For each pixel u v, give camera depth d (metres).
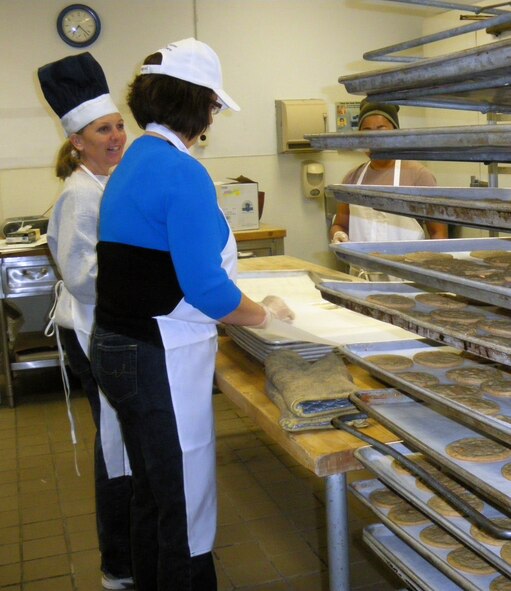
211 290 1.46
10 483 3.09
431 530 1.25
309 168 5.07
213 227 1.47
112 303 1.59
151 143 1.53
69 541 2.60
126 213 1.53
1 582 2.35
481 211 0.95
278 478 3.04
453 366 1.42
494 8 1.45
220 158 5.03
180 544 1.68
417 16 5.22
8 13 4.48
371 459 1.29
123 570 2.27
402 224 2.92
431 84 1.03
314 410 1.40
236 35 4.92
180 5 4.77
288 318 1.93
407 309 1.30
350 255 1.29
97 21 4.59
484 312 1.30
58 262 2.03
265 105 5.05
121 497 2.20
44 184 4.69
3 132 4.59
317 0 5.03
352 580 2.27
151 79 1.51
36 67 4.57
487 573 1.12
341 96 5.19
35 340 4.40
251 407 1.59
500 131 0.87
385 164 2.92
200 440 1.66
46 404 4.12
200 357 1.63
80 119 2.06
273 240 4.53
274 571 2.35
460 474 1.04
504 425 0.94
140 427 1.63
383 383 1.66
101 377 1.64
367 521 2.60
